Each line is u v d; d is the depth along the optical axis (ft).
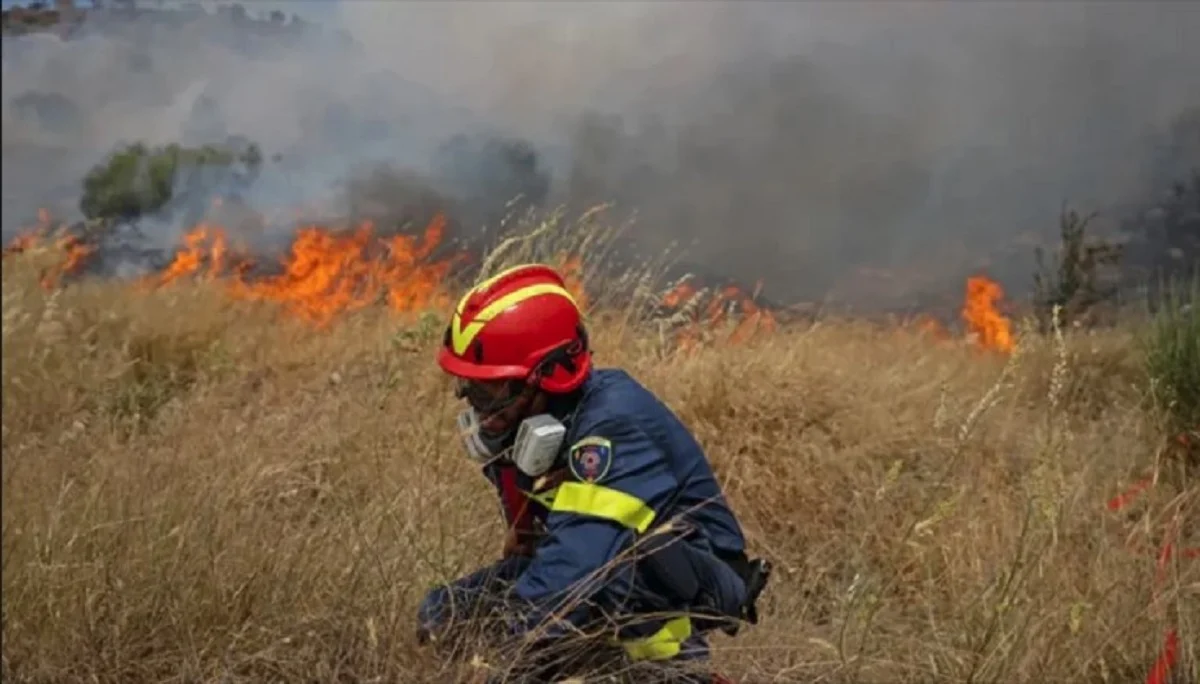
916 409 15.33
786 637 10.62
